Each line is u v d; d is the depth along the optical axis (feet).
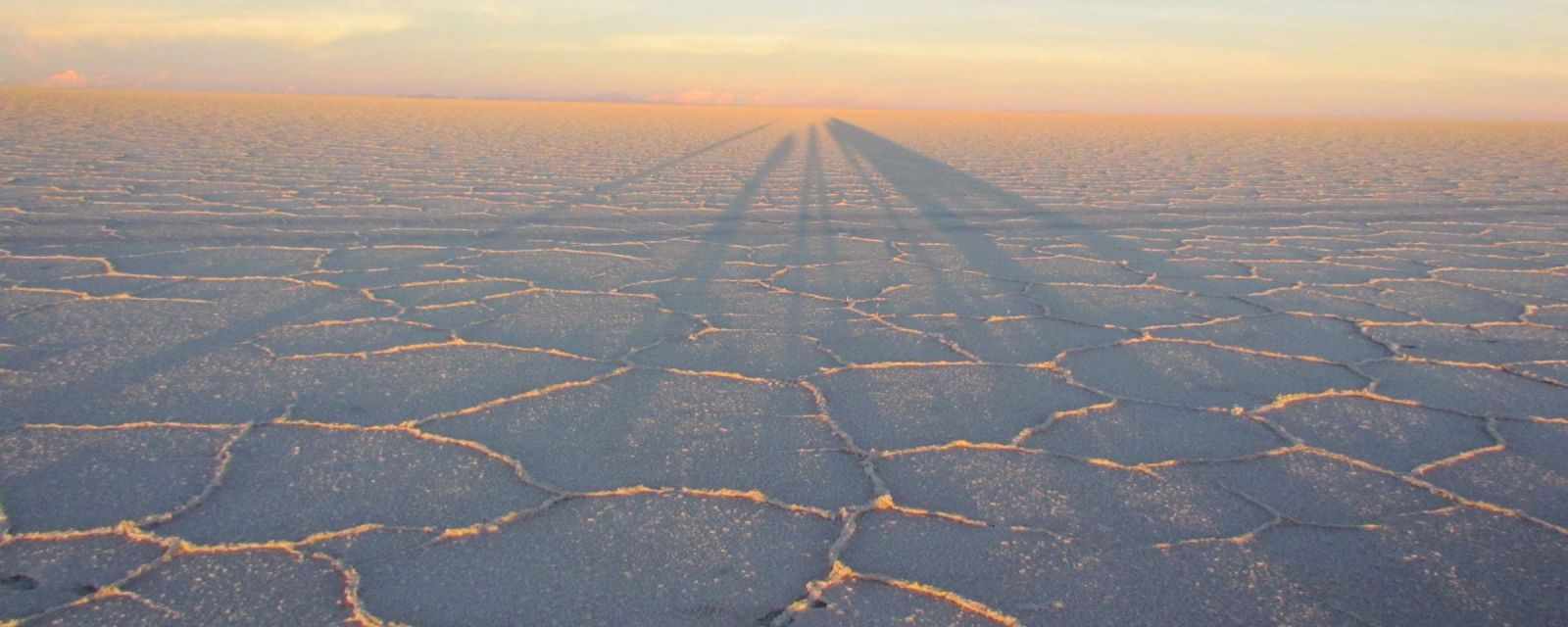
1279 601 4.34
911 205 20.88
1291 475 5.80
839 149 42.37
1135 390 7.50
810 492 5.43
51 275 11.02
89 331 8.57
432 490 5.35
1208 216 19.89
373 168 27.30
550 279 11.61
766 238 15.52
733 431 6.40
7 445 5.85
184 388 7.03
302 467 5.62
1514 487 5.68
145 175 23.20
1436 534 5.03
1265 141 60.59
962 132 67.46
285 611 4.08
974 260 13.75
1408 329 9.76
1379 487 5.65
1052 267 13.19
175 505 5.08
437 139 43.04
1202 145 53.42
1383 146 55.36
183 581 4.31
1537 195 25.43
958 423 6.64
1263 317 10.21
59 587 4.24
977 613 4.17
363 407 6.72
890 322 9.66
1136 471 5.82
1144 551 4.78
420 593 4.25
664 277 11.91
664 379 7.53
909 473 5.72
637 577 4.43
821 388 7.39
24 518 4.88
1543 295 11.74
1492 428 6.72
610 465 5.75
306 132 45.85
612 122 73.15
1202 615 4.20
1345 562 4.71
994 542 4.84
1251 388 7.60
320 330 8.84
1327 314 10.46
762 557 4.64
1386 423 6.79
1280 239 16.51
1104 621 4.13
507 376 7.52
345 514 5.02
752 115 121.39
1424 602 4.36
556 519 5.01
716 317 9.74
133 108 76.59
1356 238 16.80
